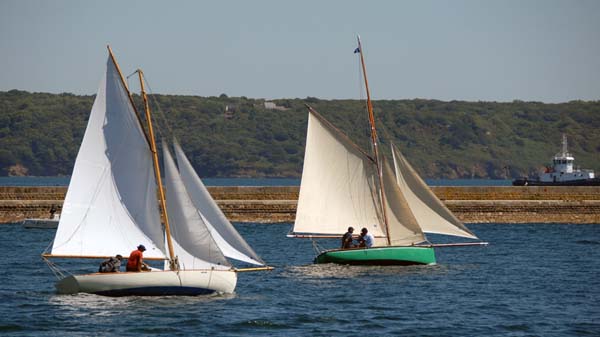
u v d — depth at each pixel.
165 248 103.69
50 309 95.31
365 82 144.88
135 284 101.06
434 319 93.94
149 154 103.62
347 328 89.00
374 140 140.75
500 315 96.44
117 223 103.25
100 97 103.12
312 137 138.62
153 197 103.69
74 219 101.81
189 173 103.31
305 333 86.50
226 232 104.06
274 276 124.88
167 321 90.31
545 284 119.69
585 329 89.75
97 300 100.38
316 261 140.50
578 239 190.62
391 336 85.75
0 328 86.56
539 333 87.81
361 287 115.00
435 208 138.00
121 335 84.62
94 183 102.69
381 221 139.50
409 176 138.62
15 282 117.25
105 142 103.06
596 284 119.88
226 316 93.38
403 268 135.00
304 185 139.25
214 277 103.69
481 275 128.25
